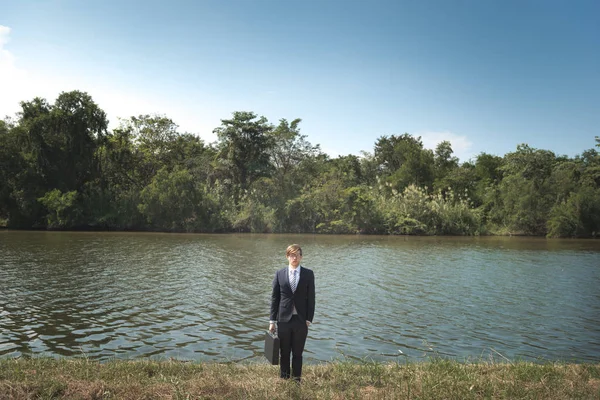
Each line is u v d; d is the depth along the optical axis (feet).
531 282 61.21
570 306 46.68
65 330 35.12
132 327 36.35
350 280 61.82
